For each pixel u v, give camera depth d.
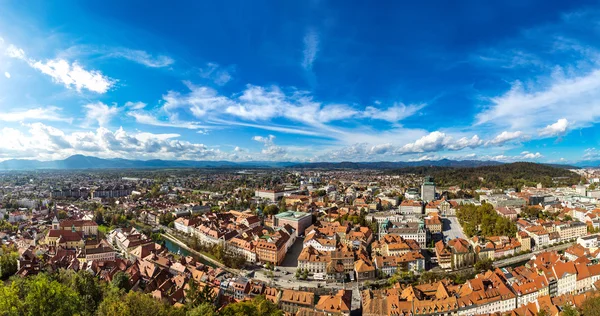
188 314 150.12
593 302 172.88
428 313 199.50
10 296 116.44
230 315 154.88
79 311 137.50
